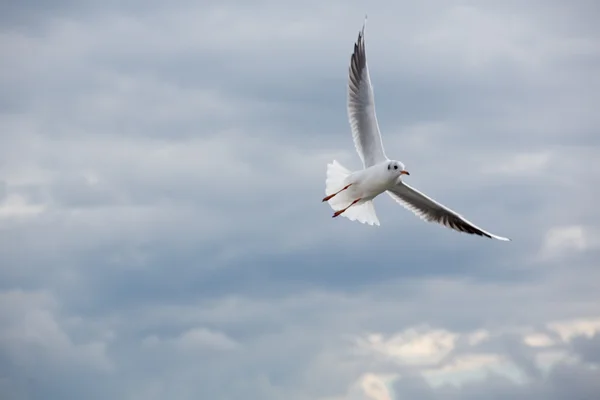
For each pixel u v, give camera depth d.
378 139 18.91
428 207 19.45
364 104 19.03
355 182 18.36
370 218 18.89
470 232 19.38
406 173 18.14
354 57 19.14
